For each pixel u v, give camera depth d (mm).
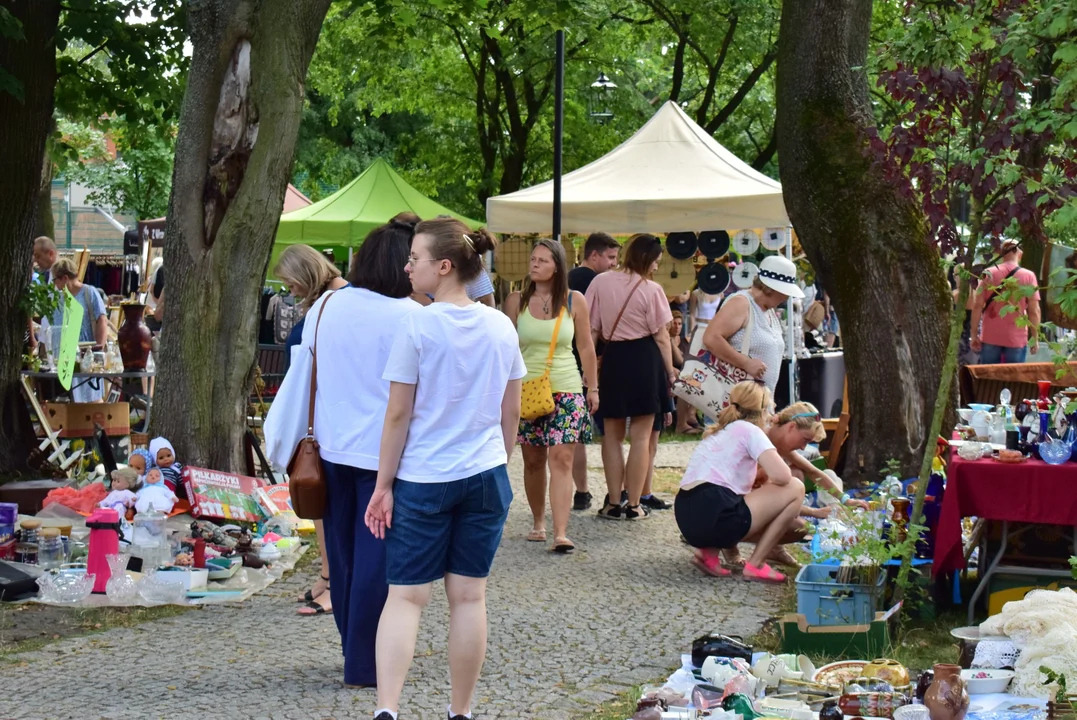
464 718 4277
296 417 4840
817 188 8750
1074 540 5887
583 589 6840
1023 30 4980
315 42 8391
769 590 6840
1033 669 4750
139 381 12445
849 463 8727
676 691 4715
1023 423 6164
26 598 6465
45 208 16750
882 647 5301
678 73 23156
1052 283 5160
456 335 4113
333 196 18188
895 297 8602
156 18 11320
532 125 23578
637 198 12930
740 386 7211
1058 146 5410
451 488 4102
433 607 6422
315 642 5680
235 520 7777
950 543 5832
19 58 9383
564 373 7734
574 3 16031
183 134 8219
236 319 8219
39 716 4578
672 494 10016
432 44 22938
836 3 8680
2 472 9547
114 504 7223
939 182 5598
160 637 5766
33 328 10742
